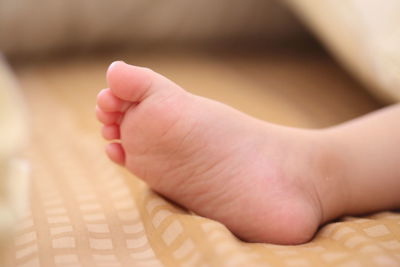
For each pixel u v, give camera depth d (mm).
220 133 331
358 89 504
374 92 444
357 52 432
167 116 326
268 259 302
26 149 405
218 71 556
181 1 589
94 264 309
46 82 526
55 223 331
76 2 556
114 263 310
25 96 492
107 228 332
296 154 338
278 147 337
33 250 314
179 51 625
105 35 595
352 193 343
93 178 377
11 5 539
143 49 624
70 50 604
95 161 394
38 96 492
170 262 309
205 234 312
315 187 336
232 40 639
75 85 514
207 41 632
